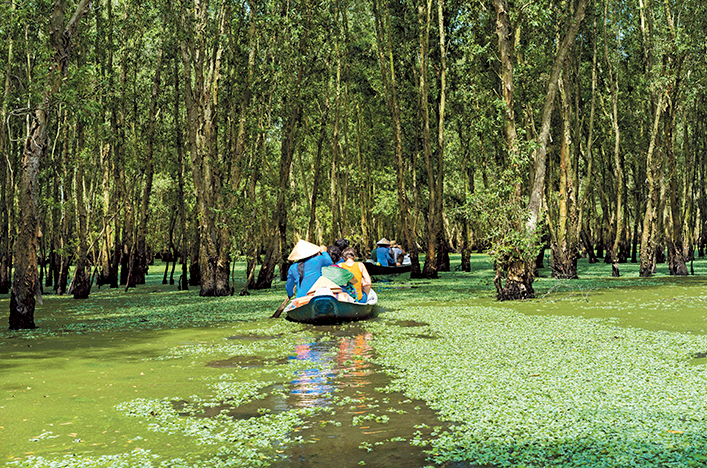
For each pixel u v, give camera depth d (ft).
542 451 14.56
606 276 82.99
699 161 131.34
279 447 15.28
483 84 78.02
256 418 17.89
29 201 39.93
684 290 57.98
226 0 66.64
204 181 66.23
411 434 16.15
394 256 110.52
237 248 66.39
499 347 29.35
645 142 101.86
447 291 64.49
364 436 16.03
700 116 111.55
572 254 79.10
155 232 159.22
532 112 76.64
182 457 14.74
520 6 53.98
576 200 79.36
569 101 75.61
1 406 19.74
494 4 54.24
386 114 114.32
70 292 77.15
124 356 28.99
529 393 20.13
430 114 105.81
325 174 142.20
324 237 152.05
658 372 22.85
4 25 55.67
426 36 90.27
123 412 18.90
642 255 82.33
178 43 76.43
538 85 75.20
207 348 30.86
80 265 66.54
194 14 65.31
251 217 67.05
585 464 13.61
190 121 64.59
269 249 78.79
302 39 76.13
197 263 89.40
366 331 36.01
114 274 86.69
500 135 79.77
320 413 18.35
